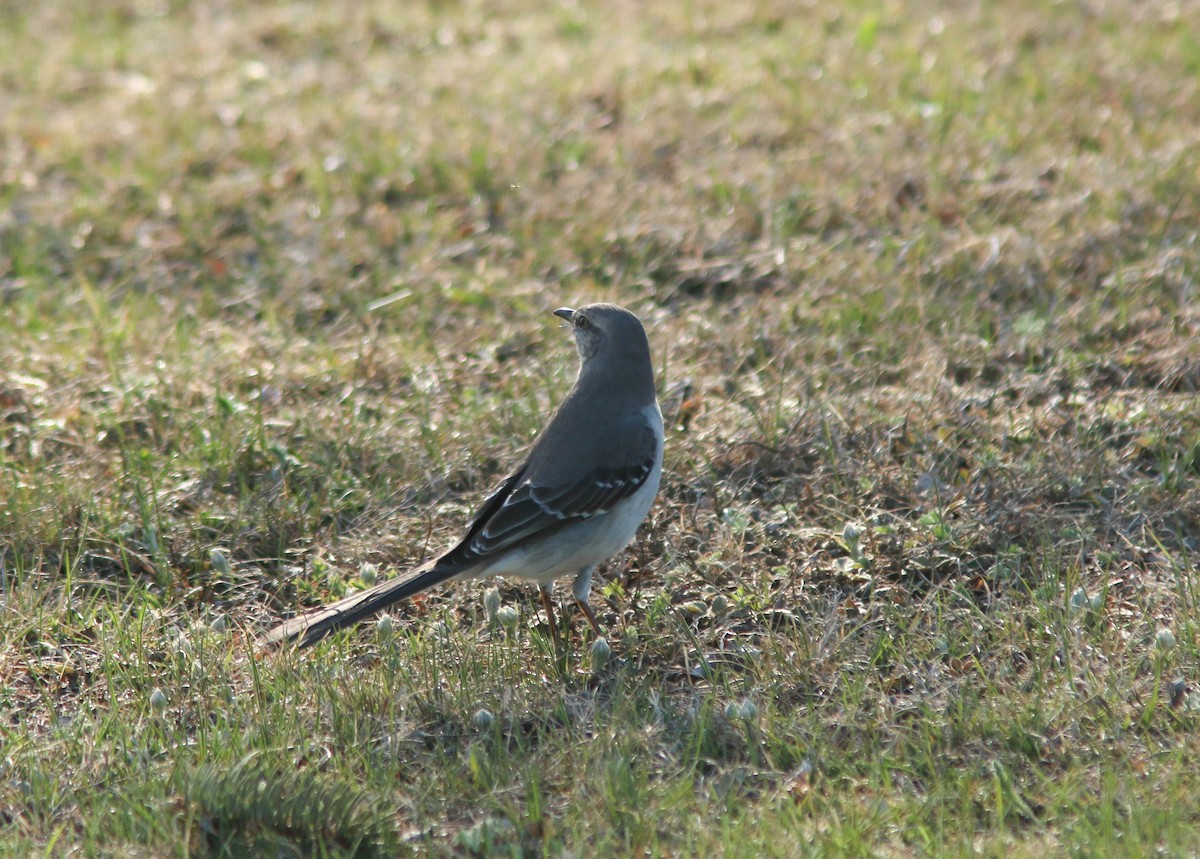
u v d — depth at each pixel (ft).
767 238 52.19
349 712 29.58
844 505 36.55
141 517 37.40
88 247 55.77
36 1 91.81
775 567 34.53
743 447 39.17
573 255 52.19
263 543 37.11
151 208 58.23
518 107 66.08
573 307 48.26
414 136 62.85
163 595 35.32
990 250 48.85
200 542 36.94
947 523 35.40
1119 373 41.81
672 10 81.30
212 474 39.50
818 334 45.52
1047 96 63.62
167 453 41.04
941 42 72.23
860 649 31.24
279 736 28.48
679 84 68.49
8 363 45.57
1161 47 68.64
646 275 50.88
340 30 81.71
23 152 64.49
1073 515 35.86
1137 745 27.20
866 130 61.05
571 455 31.91
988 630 31.55
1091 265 47.75
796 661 30.68
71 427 41.96
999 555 34.22
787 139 61.00
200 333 48.06
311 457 40.11
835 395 41.81
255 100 70.18
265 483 38.83
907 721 28.48
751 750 27.45
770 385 42.88
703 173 57.62
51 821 26.45
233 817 25.35
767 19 78.95
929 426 39.52
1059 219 51.29
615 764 26.63
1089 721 27.94
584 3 84.79
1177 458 37.27
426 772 27.81
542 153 60.34
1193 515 35.14
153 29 85.05
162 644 32.78
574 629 33.71
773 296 48.78
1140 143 57.26
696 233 52.39
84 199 58.90
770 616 33.04
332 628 29.84
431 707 29.76
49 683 31.65
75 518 37.40
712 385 43.09
